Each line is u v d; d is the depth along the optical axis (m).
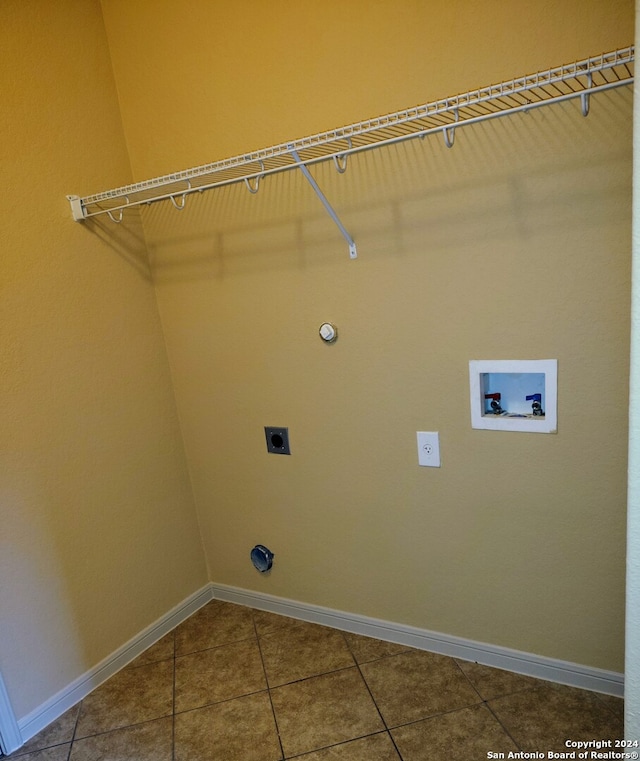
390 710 1.56
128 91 1.85
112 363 1.86
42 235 1.63
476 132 1.32
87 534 1.78
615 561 1.41
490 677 1.64
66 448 1.71
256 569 2.14
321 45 1.46
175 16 1.67
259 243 1.74
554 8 1.16
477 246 1.39
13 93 1.55
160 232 1.95
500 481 1.52
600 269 1.26
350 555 1.87
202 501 2.19
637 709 0.85
